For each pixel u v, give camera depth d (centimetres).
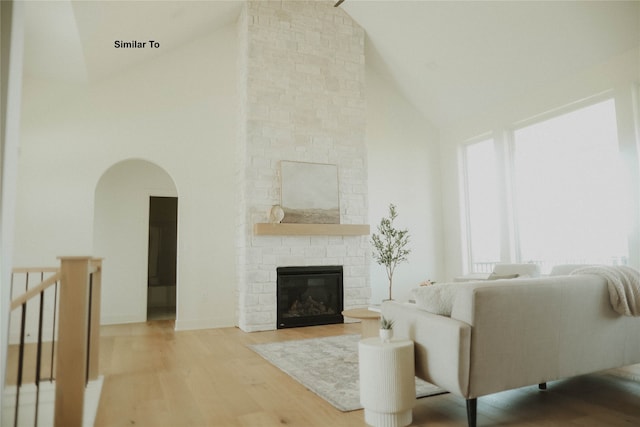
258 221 563
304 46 613
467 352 222
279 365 365
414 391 237
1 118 184
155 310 753
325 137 614
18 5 200
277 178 579
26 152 518
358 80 646
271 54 591
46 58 479
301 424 240
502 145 634
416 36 615
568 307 254
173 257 816
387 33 641
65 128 536
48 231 519
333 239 604
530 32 516
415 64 664
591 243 521
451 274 730
